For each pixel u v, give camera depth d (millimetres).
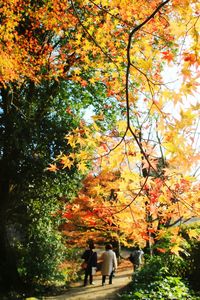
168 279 9141
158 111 3217
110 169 4188
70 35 10812
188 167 3430
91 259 13953
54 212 14125
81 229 12156
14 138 11930
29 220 14047
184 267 9953
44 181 13039
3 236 13562
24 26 11672
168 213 4309
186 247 9703
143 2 5902
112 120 12195
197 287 9570
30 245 14070
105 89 12719
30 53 11312
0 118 12578
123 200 4371
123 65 7062
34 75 11391
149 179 4090
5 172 12758
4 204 13086
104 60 7566
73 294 12352
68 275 15828
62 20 8953
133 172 4133
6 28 9047
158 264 9766
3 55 8547
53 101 13703
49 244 14156
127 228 4543
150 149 3887
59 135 12539
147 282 9227
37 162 12398
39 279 13727
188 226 9664
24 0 9766
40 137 12523
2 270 13250
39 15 9297
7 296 12086
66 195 13656
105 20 7191
